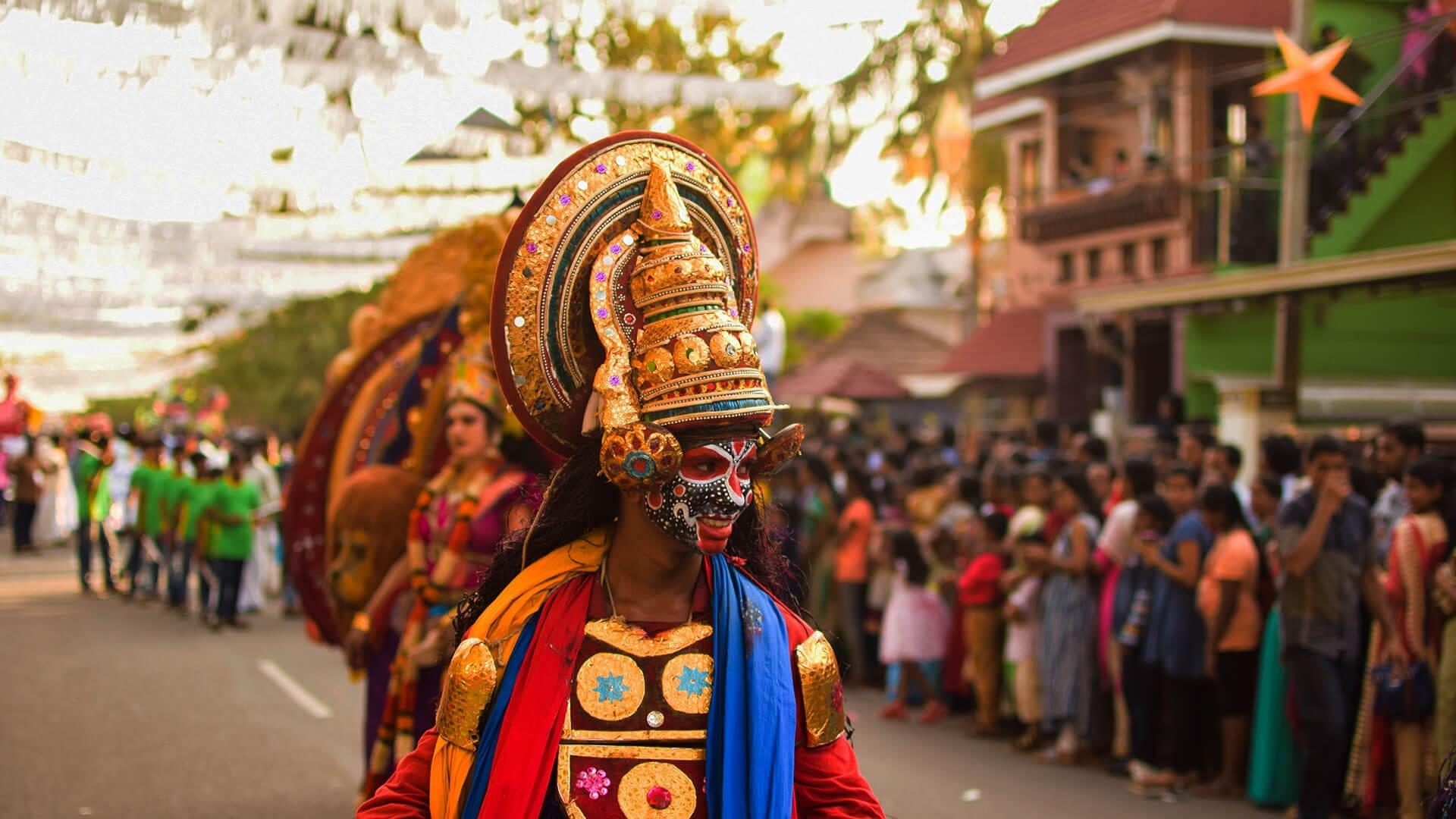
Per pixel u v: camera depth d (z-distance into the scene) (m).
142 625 14.34
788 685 2.46
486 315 5.35
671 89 7.36
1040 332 19.52
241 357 30.42
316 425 6.75
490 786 2.34
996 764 7.93
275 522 15.55
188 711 9.38
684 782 2.37
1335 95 7.14
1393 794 6.38
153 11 5.65
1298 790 6.70
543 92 7.10
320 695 10.13
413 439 6.35
